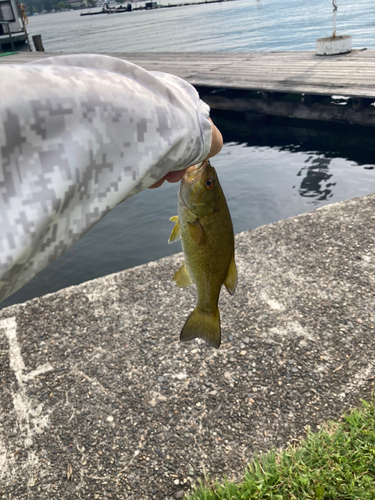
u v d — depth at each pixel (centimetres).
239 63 1448
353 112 995
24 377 269
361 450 200
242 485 192
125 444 224
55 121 67
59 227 71
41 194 65
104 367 271
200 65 1513
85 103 71
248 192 771
